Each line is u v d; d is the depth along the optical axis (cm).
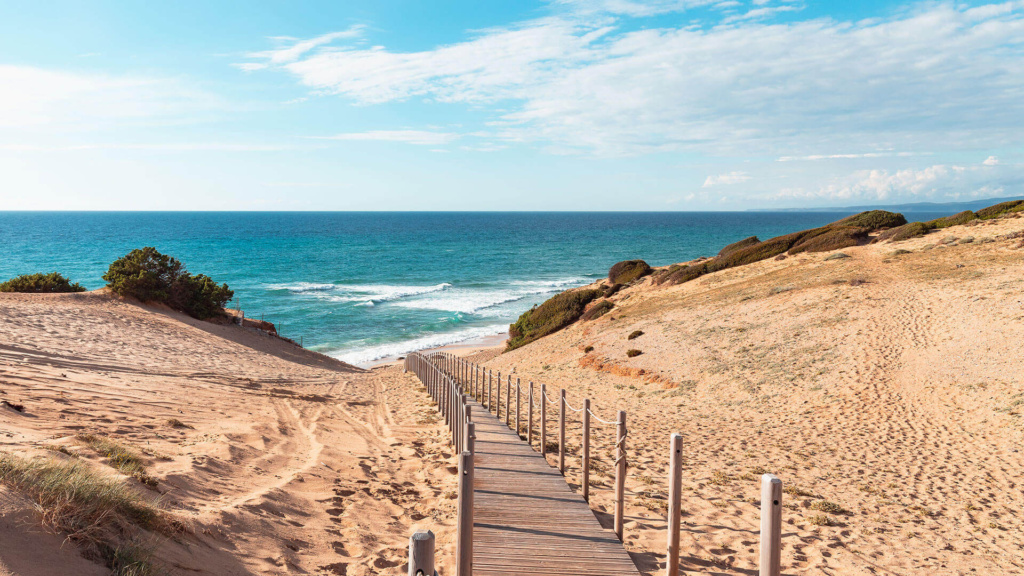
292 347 3538
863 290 2494
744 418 1523
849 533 654
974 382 1489
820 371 1781
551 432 1187
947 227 3675
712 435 1293
